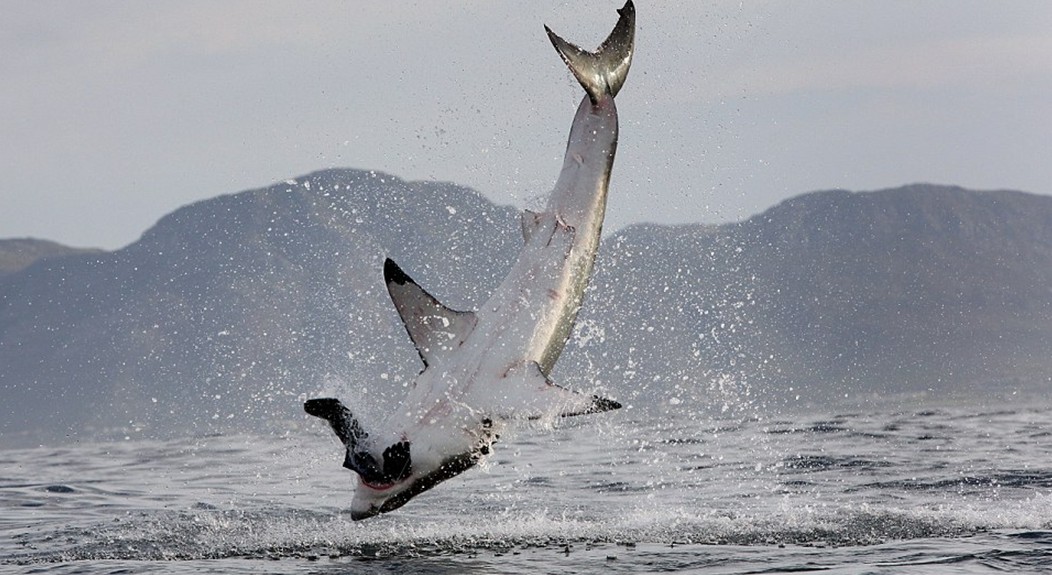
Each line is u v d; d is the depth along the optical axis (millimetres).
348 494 57312
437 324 37969
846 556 35906
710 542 39406
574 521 44719
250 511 50406
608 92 42188
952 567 33719
